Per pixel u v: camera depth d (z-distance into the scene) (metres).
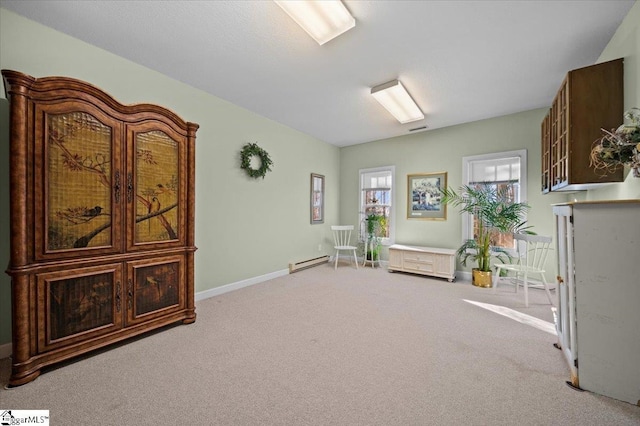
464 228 4.11
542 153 3.16
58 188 1.65
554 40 2.10
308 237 4.77
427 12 1.82
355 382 1.54
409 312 2.63
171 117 2.25
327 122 4.07
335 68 2.54
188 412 1.31
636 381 1.34
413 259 4.16
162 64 2.49
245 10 1.82
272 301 2.96
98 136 1.82
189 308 2.37
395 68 2.54
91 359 1.77
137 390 1.47
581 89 2.04
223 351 1.89
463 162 4.12
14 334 1.50
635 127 1.41
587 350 1.46
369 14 1.83
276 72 2.63
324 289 3.43
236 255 3.43
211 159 3.12
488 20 1.89
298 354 1.85
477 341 2.04
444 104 3.38
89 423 1.23
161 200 2.18
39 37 1.93
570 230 1.52
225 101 3.27
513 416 1.28
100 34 2.06
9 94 1.50
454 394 1.44
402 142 4.76
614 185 2.06
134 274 2.00
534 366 1.71
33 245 1.56
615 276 1.38
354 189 5.40
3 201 1.80
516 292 3.27
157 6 1.77
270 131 3.94
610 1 1.71
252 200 3.66
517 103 3.34
